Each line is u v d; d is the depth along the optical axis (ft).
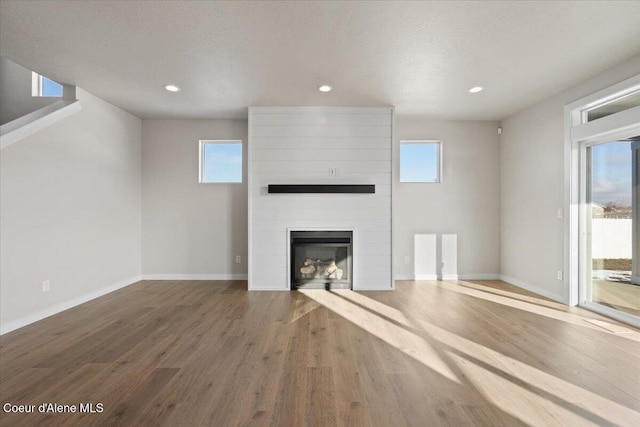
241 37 9.01
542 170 14.17
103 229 14.23
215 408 6.05
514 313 11.66
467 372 7.42
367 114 15.15
